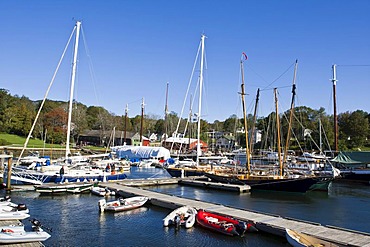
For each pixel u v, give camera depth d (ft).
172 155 294.05
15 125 364.38
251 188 136.46
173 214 79.30
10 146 299.17
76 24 132.67
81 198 108.06
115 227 76.07
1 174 122.52
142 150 244.63
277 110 151.84
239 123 445.37
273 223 71.56
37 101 477.36
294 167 186.70
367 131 369.09
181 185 147.23
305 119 383.45
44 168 131.85
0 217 67.92
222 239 68.13
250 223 73.10
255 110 177.68
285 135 370.32
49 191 112.37
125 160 227.61
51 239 67.31
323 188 132.05
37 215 85.46
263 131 353.31
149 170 219.00
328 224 83.92
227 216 78.33
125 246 63.98
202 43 182.91
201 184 142.20
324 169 177.06
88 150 315.37
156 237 69.21
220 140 480.64
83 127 442.09
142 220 82.02
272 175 143.43
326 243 59.57
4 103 392.27
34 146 319.06
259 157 269.23
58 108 401.90
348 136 370.73
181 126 496.64
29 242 59.16
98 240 67.21
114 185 124.57
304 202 113.09
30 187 114.93
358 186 157.79
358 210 100.83
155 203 96.84
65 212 89.10
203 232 72.54
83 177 129.80
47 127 357.82
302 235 63.05
